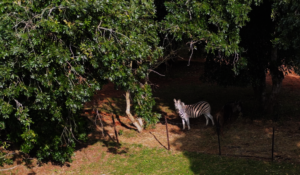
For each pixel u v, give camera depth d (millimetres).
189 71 24469
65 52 6910
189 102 17578
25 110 7383
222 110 13094
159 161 10945
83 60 7469
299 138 11500
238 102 13898
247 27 12531
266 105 14547
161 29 9938
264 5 11977
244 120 13797
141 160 11133
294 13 9094
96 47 7273
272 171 9383
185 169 10219
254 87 14977
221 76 13578
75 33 7227
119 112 16250
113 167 10836
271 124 13148
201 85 20750
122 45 7660
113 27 7672
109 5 7570
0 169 10367
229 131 12961
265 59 12969
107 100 18141
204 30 9648
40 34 6703
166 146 12133
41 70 6988
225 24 9391
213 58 13711
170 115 15727
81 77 7602
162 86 21297
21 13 6707
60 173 10672
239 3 9297
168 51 12922
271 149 10930
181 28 9594
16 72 6996
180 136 13016
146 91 8695
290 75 21672
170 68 24969
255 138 12000
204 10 9375
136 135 13328
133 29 8547
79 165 11156
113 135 13359
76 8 6520
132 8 8344
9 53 6492
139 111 8680
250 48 12836
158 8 11844
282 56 13188
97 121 14781
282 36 9789
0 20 6590
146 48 8094
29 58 6605
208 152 11289
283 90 18312
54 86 7742
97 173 10531
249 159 10344
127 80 8273
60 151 10555
